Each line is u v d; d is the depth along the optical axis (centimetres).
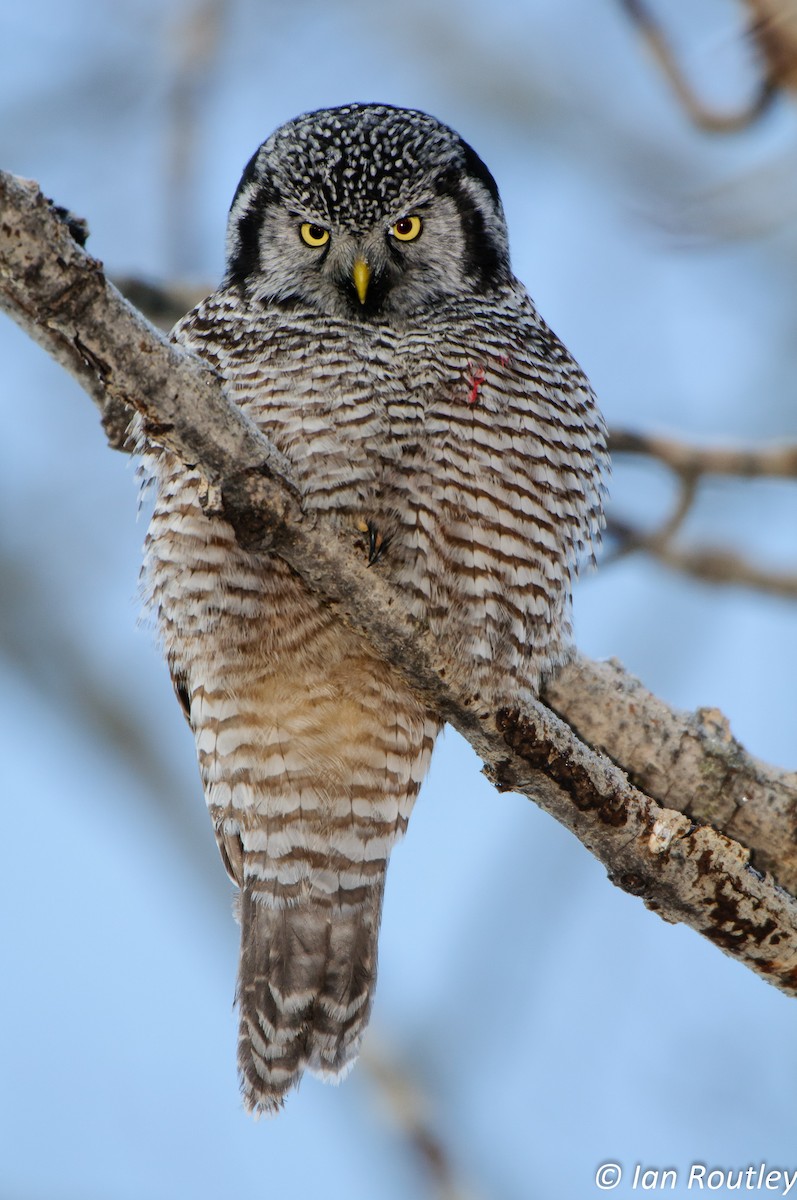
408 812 1035
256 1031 1003
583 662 1047
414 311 1080
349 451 990
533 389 1042
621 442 1224
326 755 997
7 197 706
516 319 1094
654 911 909
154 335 756
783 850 995
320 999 1009
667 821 881
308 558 823
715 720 1024
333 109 1155
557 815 894
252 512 799
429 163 1121
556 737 873
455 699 864
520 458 1019
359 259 1082
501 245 1158
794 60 1116
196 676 1013
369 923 1021
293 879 1015
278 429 998
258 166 1148
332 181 1105
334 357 1020
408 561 993
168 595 1005
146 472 1048
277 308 1078
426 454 995
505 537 1008
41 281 724
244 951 1017
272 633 977
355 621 859
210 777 1034
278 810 1009
